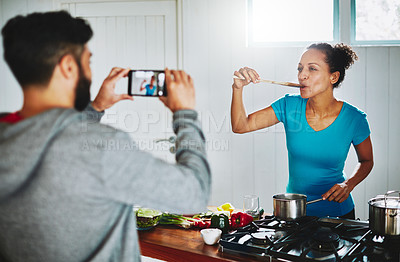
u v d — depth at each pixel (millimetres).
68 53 728
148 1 3072
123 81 3090
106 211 705
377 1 2979
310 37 3047
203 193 729
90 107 1192
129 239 759
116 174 664
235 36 3027
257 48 3014
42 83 720
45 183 655
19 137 653
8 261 732
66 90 744
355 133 2031
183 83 832
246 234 1515
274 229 1569
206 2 3029
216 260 1381
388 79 2906
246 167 3104
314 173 2055
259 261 1328
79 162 657
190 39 3062
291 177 2154
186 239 1588
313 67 2018
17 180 646
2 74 3104
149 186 670
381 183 2969
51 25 713
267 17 3070
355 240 1405
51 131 659
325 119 2041
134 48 3109
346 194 1772
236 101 2223
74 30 737
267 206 3100
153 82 1160
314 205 2004
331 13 3008
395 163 2938
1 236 704
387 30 2992
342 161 2066
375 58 2908
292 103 2148
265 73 3023
